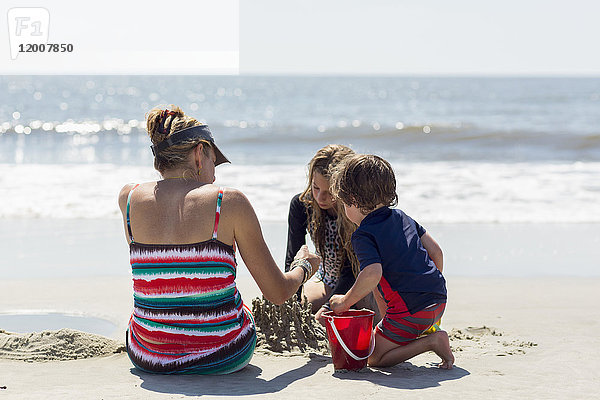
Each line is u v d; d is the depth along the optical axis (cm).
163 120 313
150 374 313
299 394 282
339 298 321
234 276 312
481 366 332
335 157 374
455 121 2666
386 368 330
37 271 596
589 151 1709
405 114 3188
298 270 335
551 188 1098
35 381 301
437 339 326
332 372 320
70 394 279
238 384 297
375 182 320
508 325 428
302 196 395
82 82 7656
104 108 3666
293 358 345
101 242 725
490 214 896
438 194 1039
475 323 433
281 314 373
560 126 2320
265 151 1750
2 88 5784
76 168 1352
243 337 316
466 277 589
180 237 298
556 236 774
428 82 9250
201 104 4084
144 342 313
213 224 297
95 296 510
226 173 1245
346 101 4347
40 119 2875
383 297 334
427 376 313
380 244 319
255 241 306
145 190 309
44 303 488
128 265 623
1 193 1019
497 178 1218
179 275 299
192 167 314
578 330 414
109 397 275
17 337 367
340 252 396
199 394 280
